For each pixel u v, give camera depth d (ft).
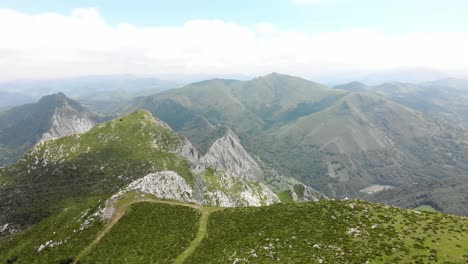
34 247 402.31
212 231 325.62
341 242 247.70
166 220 362.53
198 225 344.49
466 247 222.69
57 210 631.15
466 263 203.72
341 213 295.28
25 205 651.66
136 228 355.36
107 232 358.43
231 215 350.64
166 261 290.35
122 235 347.56
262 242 273.54
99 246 337.52
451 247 224.53
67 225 408.67
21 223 606.14
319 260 228.63
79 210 474.08
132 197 426.92
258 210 345.51
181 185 529.45
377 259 219.82
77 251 340.18
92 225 382.63
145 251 314.35
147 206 394.52
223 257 267.18
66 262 329.11
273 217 317.63
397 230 254.68
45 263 340.39
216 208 386.32
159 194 464.65
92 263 314.35
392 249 229.66
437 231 248.32
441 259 211.00
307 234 269.44
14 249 428.97
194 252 294.66
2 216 624.18
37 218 613.93
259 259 247.91
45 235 430.20
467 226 254.27
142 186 460.14
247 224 320.09
